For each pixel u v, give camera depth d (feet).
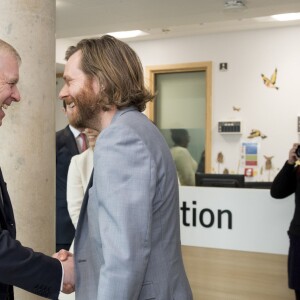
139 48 20.48
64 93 4.30
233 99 18.56
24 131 6.73
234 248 9.51
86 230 4.15
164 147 4.01
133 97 4.08
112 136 3.67
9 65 4.68
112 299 3.44
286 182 8.73
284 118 17.70
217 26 17.62
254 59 18.16
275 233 9.20
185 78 19.97
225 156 18.74
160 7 13.19
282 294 9.15
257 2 12.56
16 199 6.71
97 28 16.02
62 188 9.50
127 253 3.45
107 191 3.56
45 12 6.97
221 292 9.64
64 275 4.58
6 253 4.22
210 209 9.69
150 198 3.61
